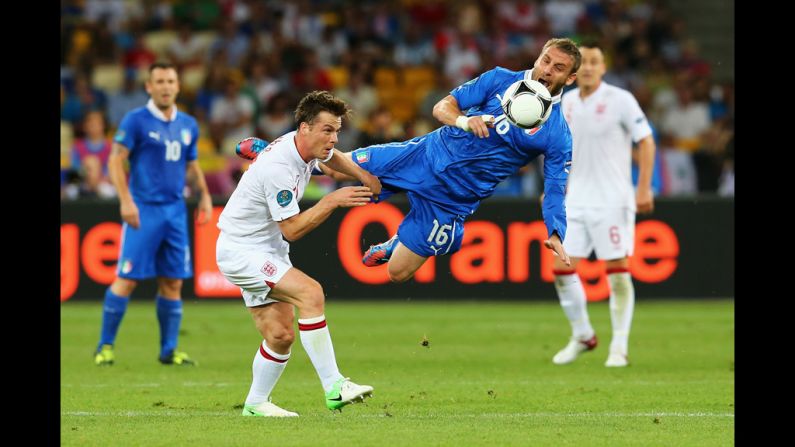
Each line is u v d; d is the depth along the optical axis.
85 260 58.25
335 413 28.22
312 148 25.64
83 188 63.09
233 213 26.47
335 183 65.56
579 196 39.66
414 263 30.94
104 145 64.81
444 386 34.12
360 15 88.31
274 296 26.42
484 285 59.72
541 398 31.52
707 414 28.23
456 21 88.88
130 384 34.50
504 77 28.72
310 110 25.48
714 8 92.62
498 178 29.42
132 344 45.47
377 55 85.19
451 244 30.58
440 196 29.88
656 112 81.44
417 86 84.62
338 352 43.06
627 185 39.62
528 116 27.19
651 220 59.72
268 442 22.97
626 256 39.66
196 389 33.34
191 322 53.00
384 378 36.09
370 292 59.53
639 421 26.66
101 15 86.69
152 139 38.84
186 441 23.23
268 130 77.00
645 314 55.78
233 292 59.88
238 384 34.50
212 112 77.94
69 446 22.92
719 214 59.72
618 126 39.28
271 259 26.33
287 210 25.83
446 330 49.97
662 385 34.38
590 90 39.41
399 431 24.44
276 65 82.62
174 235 39.41
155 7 87.56
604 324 52.38
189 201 59.16
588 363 40.25
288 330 26.89
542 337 47.81
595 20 90.12
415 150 30.08
